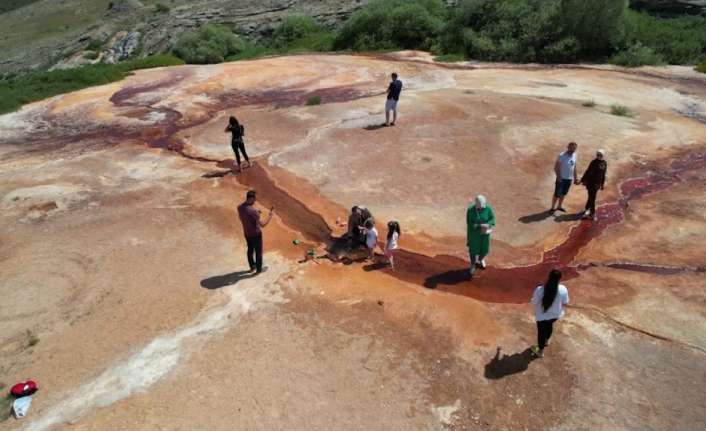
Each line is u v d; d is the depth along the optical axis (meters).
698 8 29.53
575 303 8.56
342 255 10.28
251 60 32.41
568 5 27.08
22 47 78.00
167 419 6.57
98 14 98.12
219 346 7.77
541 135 15.59
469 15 30.69
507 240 10.55
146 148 16.84
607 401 6.68
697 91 21.25
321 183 13.32
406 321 8.23
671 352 7.45
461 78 24.08
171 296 9.00
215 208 12.35
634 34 27.44
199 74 27.67
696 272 9.31
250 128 17.67
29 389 7.00
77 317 8.58
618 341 7.69
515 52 27.98
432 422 6.47
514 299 8.77
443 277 9.45
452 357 7.47
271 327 8.15
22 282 9.59
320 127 17.03
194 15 48.22
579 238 10.58
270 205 12.46
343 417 6.54
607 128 16.20
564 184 11.02
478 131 16.00
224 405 6.75
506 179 13.09
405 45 33.56
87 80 26.94
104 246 10.76
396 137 15.78
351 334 7.96
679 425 6.33
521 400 6.73
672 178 13.07
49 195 13.34
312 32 40.34
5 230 11.67
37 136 18.83
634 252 10.03
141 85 25.72
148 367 7.41
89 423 6.54
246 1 48.81
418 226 11.16
